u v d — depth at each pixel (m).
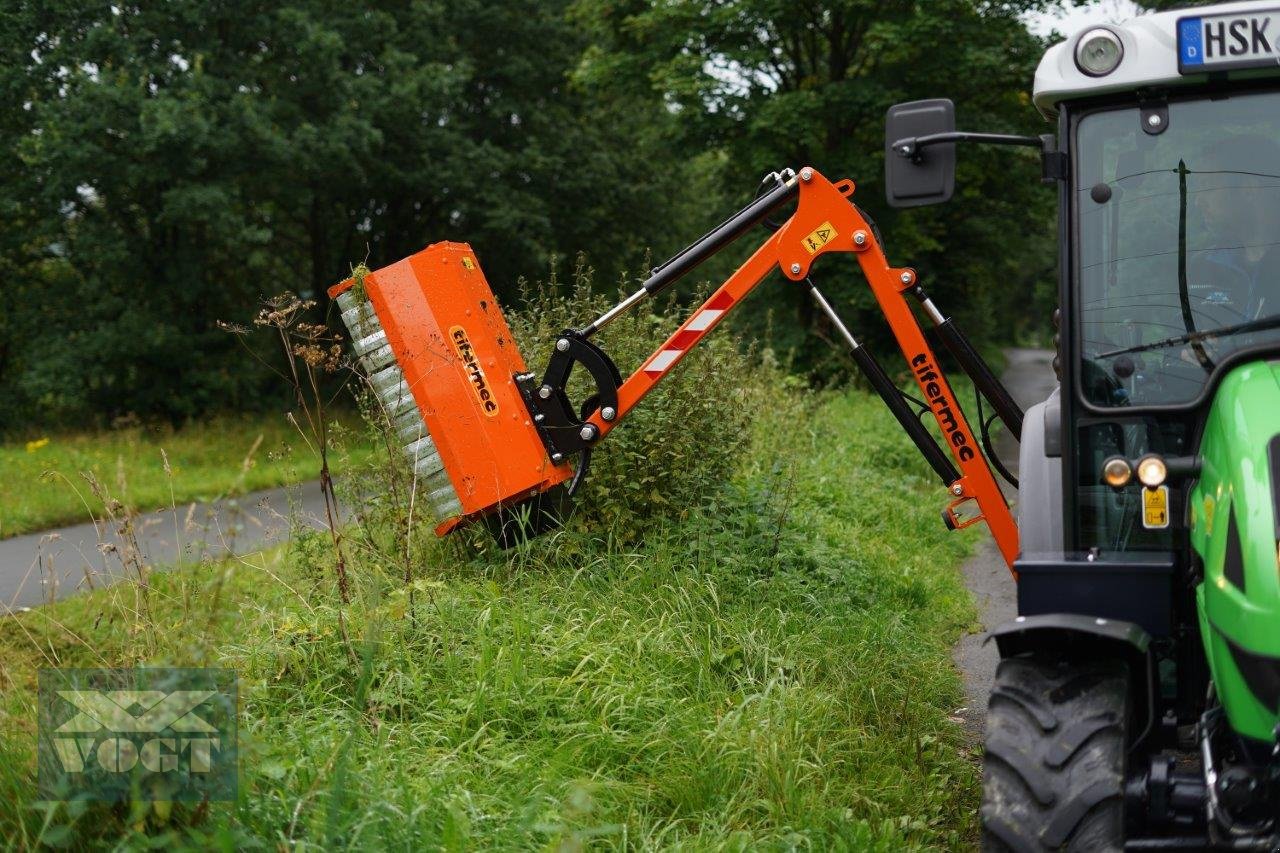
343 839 3.27
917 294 6.15
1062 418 3.95
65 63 20.14
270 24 21.56
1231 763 3.30
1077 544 3.91
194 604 4.79
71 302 22.67
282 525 9.37
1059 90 3.94
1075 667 3.46
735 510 7.33
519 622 5.20
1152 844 3.25
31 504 11.82
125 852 3.04
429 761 4.14
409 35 24.78
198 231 22.89
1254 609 3.02
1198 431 3.77
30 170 20.91
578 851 3.21
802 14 22.33
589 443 6.41
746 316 24.94
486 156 25.14
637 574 6.27
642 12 23.31
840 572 7.21
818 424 13.33
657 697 4.82
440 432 6.43
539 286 8.00
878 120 22.64
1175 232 3.88
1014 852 3.19
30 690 4.46
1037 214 25.41
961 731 5.38
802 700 4.95
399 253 27.81
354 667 4.91
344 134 21.62
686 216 29.23
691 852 3.71
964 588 8.60
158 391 22.70
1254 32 3.74
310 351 5.64
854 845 3.86
